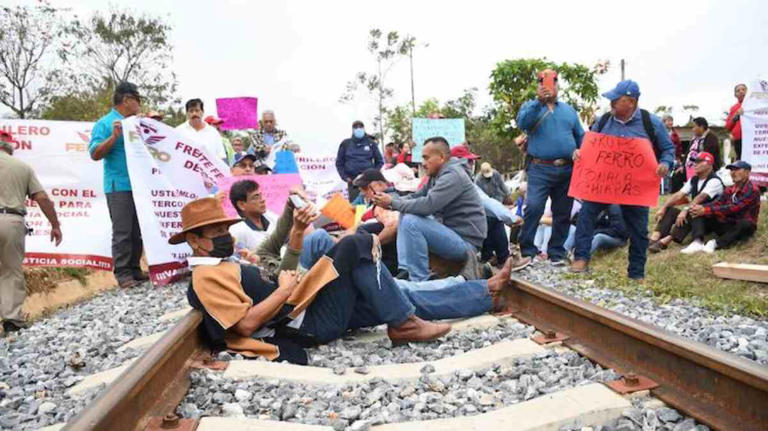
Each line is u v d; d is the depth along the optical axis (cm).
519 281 514
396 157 1574
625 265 763
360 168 1222
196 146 759
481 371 372
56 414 337
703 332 459
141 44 3403
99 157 742
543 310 473
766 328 479
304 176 1221
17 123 820
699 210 771
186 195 758
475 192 629
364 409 313
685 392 302
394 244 641
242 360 384
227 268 412
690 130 3244
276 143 1130
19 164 643
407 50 4009
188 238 415
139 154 732
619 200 665
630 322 353
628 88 650
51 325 615
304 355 412
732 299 573
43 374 419
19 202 637
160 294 711
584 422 282
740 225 754
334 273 424
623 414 287
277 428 274
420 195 672
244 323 397
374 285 434
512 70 2719
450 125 1386
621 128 669
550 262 809
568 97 2586
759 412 260
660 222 848
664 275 688
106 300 712
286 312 425
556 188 787
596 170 670
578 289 662
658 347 325
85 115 2761
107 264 848
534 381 344
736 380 272
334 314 436
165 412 292
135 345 484
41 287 859
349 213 624
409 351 431
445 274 611
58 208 833
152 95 3578
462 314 498
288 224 516
